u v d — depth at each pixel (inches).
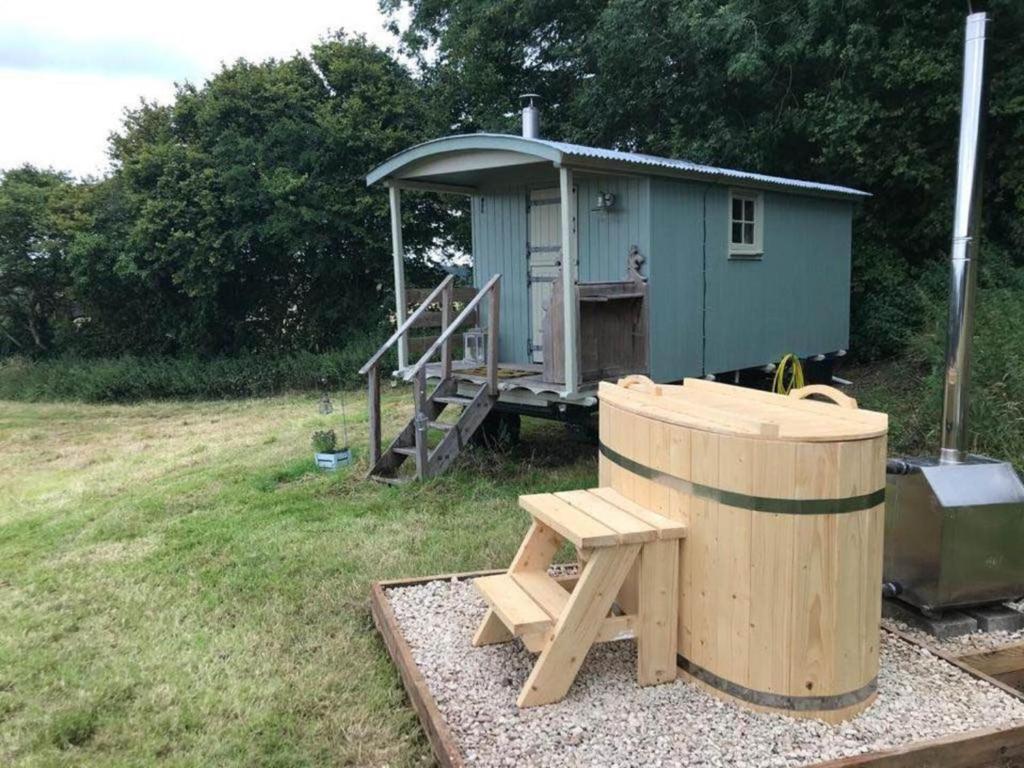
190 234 566.6
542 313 294.7
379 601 153.3
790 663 109.4
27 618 166.4
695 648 119.6
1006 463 146.8
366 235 589.9
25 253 661.9
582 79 557.3
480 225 313.4
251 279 643.5
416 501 237.0
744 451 108.5
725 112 469.7
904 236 431.8
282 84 599.2
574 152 223.3
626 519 122.0
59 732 122.1
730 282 288.2
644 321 253.0
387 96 616.4
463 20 584.4
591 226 268.7
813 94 417.7
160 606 169.5
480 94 591.8
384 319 622.2
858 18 385.4
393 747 115.0
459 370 285.4
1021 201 369.4
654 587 119.6
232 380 598.5
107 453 394.9
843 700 110.1
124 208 612.1
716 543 114.0
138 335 676.7
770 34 425.7
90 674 140.3
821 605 107.9
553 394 240.5
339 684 132.8
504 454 284.7
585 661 131.1
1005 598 143.9
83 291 650.2
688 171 254.1
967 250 146.6
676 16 438.0
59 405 608.1
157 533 222.7
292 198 571.5
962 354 146.9
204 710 126.3
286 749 115.8
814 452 105.2
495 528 209.5
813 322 340.8
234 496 256.8
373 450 266.5
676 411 124.2
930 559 141.1
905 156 387.9
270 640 150.4
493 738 109.3
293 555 195.3
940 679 122.6
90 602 174.1
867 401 327.0
